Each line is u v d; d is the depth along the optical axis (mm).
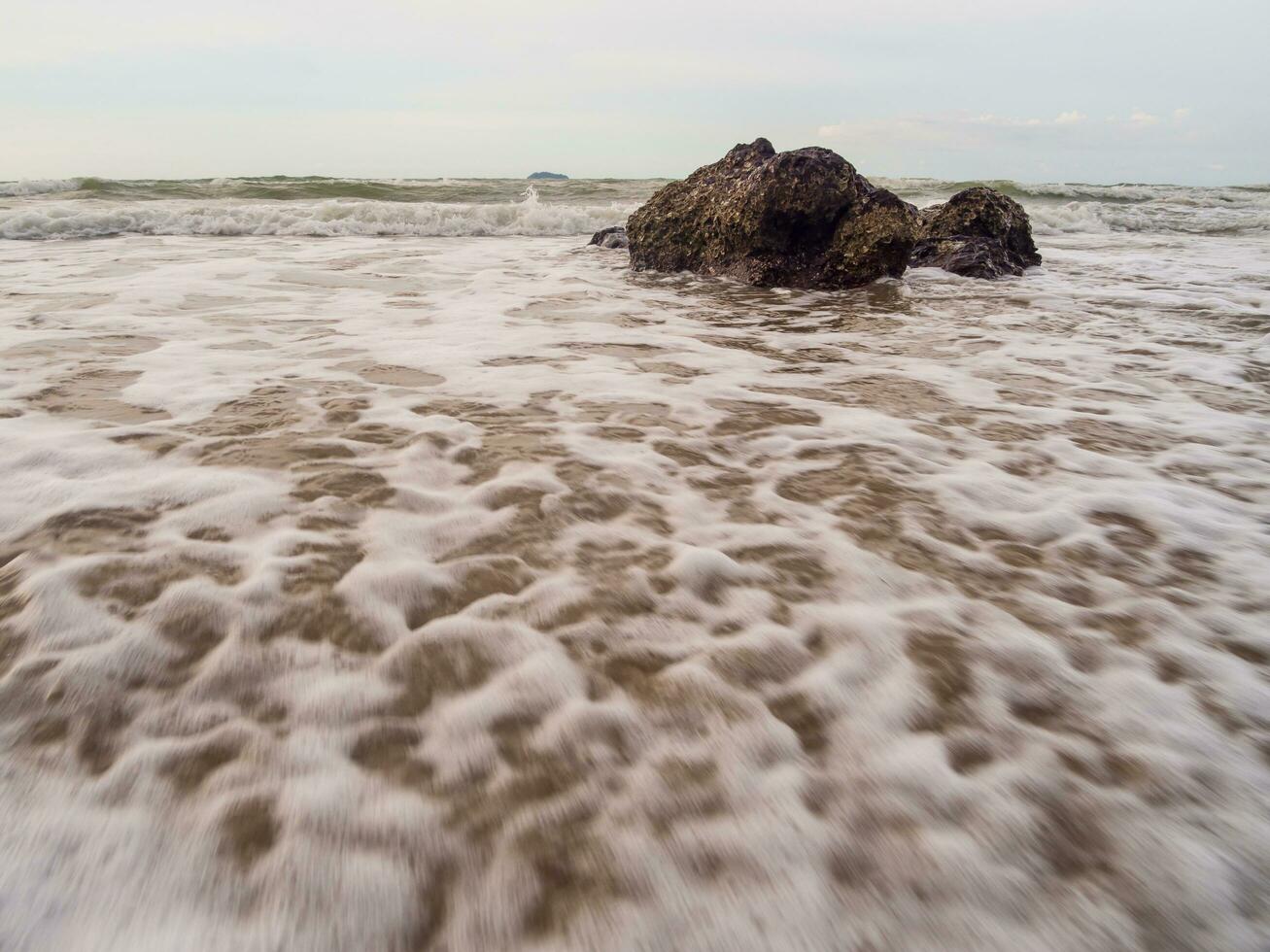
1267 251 11609
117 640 1899
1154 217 16125
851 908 1312
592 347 5195
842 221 8422
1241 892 1348
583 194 19562
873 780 1580
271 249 10344
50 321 5309
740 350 5254
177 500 2635
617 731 1699
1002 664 1931
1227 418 3861
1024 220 10266
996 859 1408
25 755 1564
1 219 10930
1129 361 4973
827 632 2051
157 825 1422
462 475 2984
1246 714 1776
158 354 4566
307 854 1380
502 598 2168
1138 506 2832
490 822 1464
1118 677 1896
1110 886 1356
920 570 2377
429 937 1256
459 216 14164
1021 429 3672
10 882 1297
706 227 9047
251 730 1663
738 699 1798
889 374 4660
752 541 2539
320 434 3332
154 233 12039
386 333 5387
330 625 2012
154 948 1209
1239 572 2391
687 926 1276
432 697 1783
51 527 2402
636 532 2578
